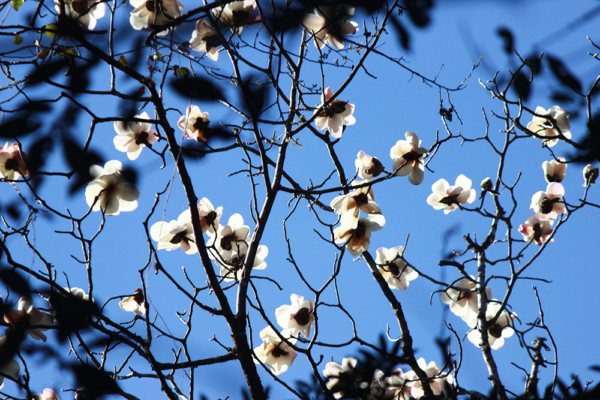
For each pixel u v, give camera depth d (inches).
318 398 243.9
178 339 243.4
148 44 236.1
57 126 228.2
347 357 244.2
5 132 227.6
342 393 243.4
